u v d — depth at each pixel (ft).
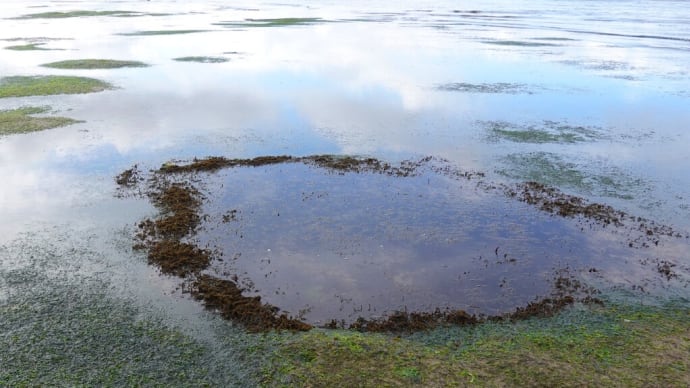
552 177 59.77
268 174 59.31
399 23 245.65
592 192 55.72
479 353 30.04
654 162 64.95
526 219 49.14
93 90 96.68
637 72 126.00
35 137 69.87
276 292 36.94
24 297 35.01
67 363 28.86
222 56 138.21
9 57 131.34
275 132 74.95
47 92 94.12
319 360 29.19
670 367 28.71
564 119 83.56
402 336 31.91
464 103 92.84
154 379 27.81
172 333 31.71
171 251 41.37
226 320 33.19
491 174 60.59
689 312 34.58
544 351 30.14
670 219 49.62
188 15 268.62
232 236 44.86
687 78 118.93
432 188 56.34
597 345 30.73
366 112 86.28
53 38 169.17
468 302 36.06
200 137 71.92
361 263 41.14
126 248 42.09
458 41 180.24
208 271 39.32
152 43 160.76
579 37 195.31
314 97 95.50
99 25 211.61
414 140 72.54
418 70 124.98
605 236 45.91
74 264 39.52
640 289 37.55
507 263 41.39
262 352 29.96
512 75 120.06
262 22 233.35
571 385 27.25
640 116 85.87
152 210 49.32
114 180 56.44
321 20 251.60
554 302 35.70
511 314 34.35
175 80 107.24
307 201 52.44
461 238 45.47
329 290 37.32
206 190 54.49
